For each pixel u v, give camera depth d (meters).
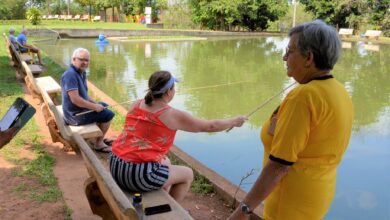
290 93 1.97
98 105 4.96
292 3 41.69
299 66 1.98
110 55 17.23
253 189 2.00
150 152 2.96
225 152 5.85
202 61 16.20
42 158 4.72
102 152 5.19
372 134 6.76
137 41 24.97
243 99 9.12
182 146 6.08
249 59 17.39
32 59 11.38
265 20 38.31
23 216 3.50
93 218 3.54
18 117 2.73
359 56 18.94
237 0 36.19
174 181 3.15
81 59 4.89
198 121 3.03
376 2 34.44
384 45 25.48
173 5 39.75
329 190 2.04
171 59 16.36
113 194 2.31
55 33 24.84
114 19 45.44
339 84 1.99
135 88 10.10
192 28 38.38
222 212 3.82
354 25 35.50
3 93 7.93
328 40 1.89
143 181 2.93
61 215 3.55
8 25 31.17
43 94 5.38
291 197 2.02
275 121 2.10
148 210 2.77
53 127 5.06
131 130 3.02
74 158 4.86
